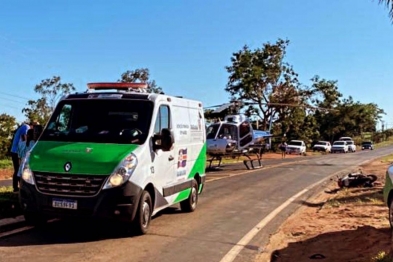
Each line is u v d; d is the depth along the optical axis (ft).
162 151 29.76
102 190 25.21
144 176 26.99
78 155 26.16
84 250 24.03
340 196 49.21
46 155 26.63
